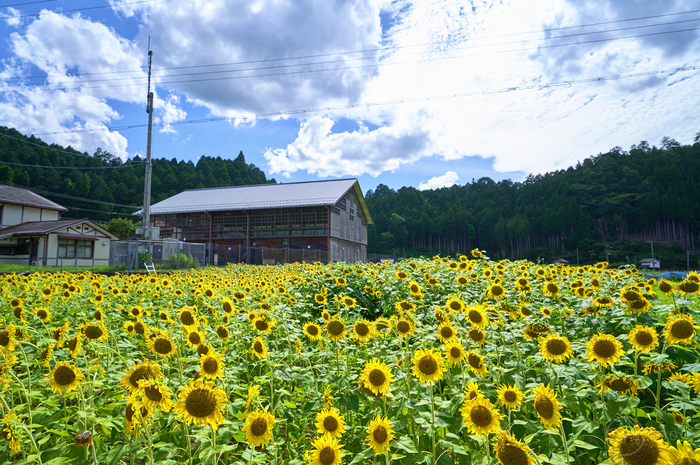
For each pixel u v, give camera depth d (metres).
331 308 6.26
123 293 6.98
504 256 128.75
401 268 8.23
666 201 113.62
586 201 129.00
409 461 2.05
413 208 152.12
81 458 2.05
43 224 34.53
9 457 2.03
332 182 52.59
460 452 2.00
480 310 3.13
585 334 3.99
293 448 2.53
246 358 3.80
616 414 2.22
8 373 2.43
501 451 1.68
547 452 2.18
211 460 2.06
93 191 92.12
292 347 4.05
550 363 2.68
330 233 44.38
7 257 31.64
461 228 138.88
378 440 1.85
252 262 36.59
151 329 3.41
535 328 3.21
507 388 2.19
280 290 6.50
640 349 2.62
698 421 2.42
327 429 1.99
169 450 2.18
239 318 4.51
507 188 165.25
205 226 48.00
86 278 9.18
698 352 3.24
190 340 3.04
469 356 2.54
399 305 4.06
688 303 3.93
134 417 2.01
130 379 2.02
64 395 2.46
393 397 2.25
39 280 9.22
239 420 2.48
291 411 2.96
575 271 8.53
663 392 2.95
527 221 128.25
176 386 2.81
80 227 34.00
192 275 12.23
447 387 2.77
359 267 9.35
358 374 3.16
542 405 1.95
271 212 46.19
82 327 3.01
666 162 138.00
